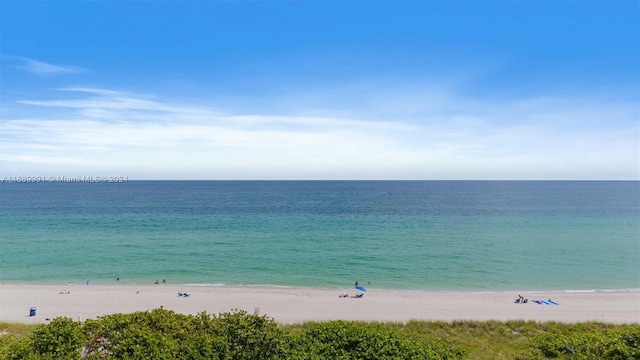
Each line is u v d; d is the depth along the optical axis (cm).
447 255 4728
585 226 7194
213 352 795
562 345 1362
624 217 8644
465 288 3506
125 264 4231
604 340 1201
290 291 3288
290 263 4328
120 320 850
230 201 13525
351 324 1032
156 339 792
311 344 904
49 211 9638
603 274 3959
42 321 2428
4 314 2569
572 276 3884
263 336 849
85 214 8994
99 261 4347
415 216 8869
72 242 5409
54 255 4606
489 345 1730
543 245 5334
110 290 3275
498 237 5972
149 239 5684
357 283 3506
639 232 6469
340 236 6038
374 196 16988
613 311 2725
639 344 1070
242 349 819
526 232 6475
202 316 907
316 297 3100
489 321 2283
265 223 7550
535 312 2694
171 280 3684
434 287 3531
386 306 2842
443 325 2186
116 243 5359
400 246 5250
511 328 2128
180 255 4662
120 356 760
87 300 2950
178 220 7962
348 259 4519
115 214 9031
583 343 1304
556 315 2611
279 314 2639
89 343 793
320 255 4709
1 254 4650
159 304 2862
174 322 866
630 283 3669
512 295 3206
